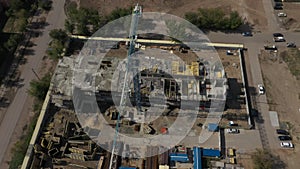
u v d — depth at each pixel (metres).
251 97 114.94
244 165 99.31
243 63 123.75
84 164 98.50
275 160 100.81
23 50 124.31
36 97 110.12
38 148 98.56
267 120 109.31
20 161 97.31
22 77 116.88
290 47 128.62
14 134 103.88
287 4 143.38
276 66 123.44
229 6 143.12
